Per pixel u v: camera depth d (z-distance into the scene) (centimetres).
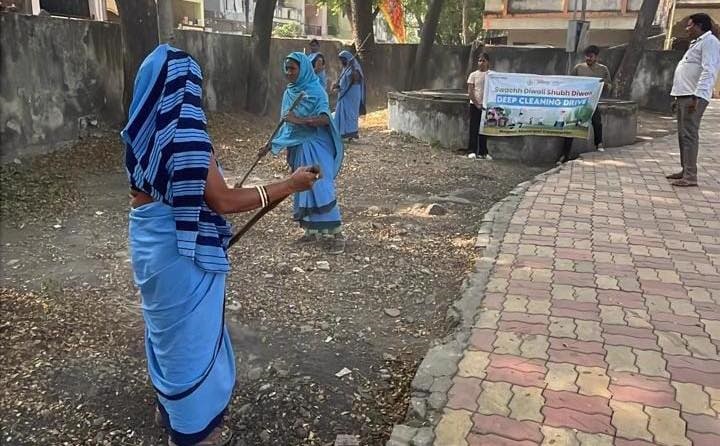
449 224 622
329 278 474
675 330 380
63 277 459
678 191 730
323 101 509
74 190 711
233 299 426
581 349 356
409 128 1110
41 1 1387
